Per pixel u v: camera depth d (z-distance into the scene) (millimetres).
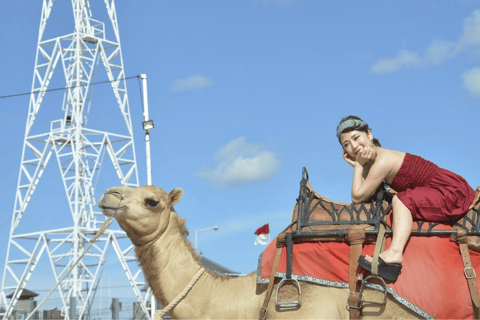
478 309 5566
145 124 24828
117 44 44438
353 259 5730
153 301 25203
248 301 6023
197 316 6055
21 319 34125
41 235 40969
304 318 5723
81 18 44031
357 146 6113
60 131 42312
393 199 5910
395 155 6090
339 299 5777
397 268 5566
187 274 6168
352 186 6148
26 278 41469
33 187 42938
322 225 6004
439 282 5594
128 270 40938
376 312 5656
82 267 40125
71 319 34156
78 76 42906
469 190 5941
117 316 30484
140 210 6129
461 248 5676
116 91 43844
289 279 5867
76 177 41281
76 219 40281
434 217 5773
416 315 5613
